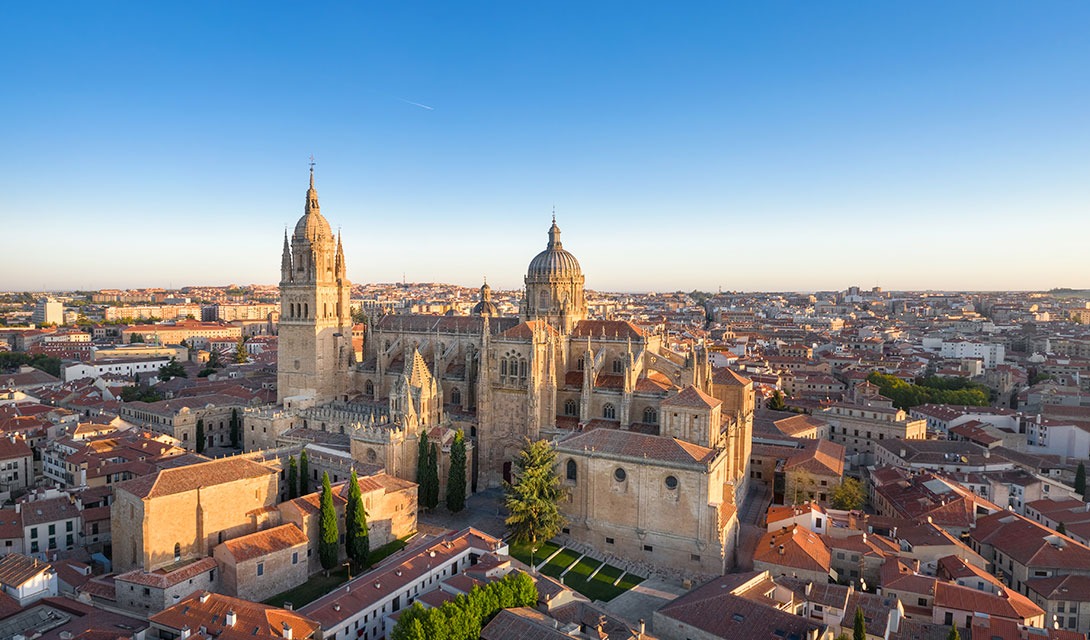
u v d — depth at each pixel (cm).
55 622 8150
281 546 10062
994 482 14475
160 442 15112
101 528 12075
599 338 15662
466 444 14162
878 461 18075
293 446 14300
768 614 8256
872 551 10444
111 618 8338
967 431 19475
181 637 7406
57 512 11600
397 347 17612
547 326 15350
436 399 14738
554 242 17575
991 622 8456
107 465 13412
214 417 18275
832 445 16275
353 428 13550
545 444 12062
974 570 9938
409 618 7650
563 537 12175
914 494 13475
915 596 9250
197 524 10256
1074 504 13675
